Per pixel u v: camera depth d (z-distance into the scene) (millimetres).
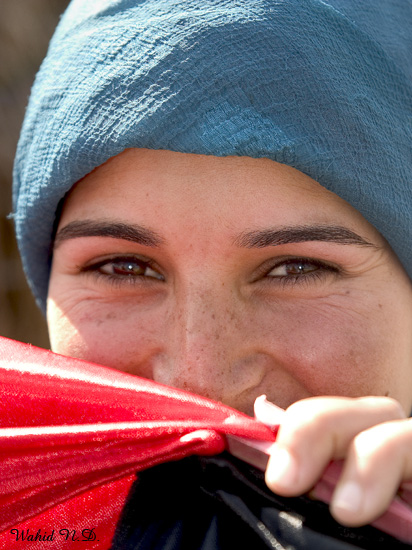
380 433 686
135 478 917
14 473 840
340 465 723
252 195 1012
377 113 1066
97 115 1054
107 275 1174
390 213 1071
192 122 996
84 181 1118
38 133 1189
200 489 834
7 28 2666
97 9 1132
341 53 1052
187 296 1042
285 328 1057
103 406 921
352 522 655
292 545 737
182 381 1022
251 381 1034
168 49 1021
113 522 923
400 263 1147
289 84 1006
